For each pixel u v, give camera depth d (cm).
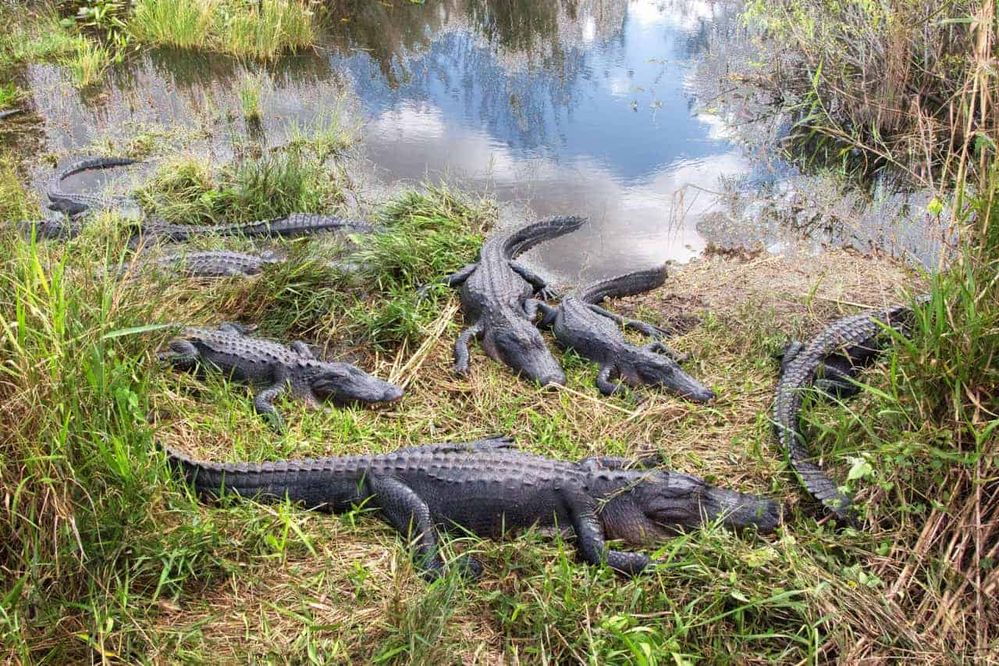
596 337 365
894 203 468
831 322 372
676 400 342
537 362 359
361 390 341
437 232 446
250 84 624
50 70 683
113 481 269
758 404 339
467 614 269
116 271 344
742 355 362
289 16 736
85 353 270
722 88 619
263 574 275
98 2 776
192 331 358
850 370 348
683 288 409
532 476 293
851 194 478
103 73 680
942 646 248
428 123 589
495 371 365
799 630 256
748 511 288
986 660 245
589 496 293
